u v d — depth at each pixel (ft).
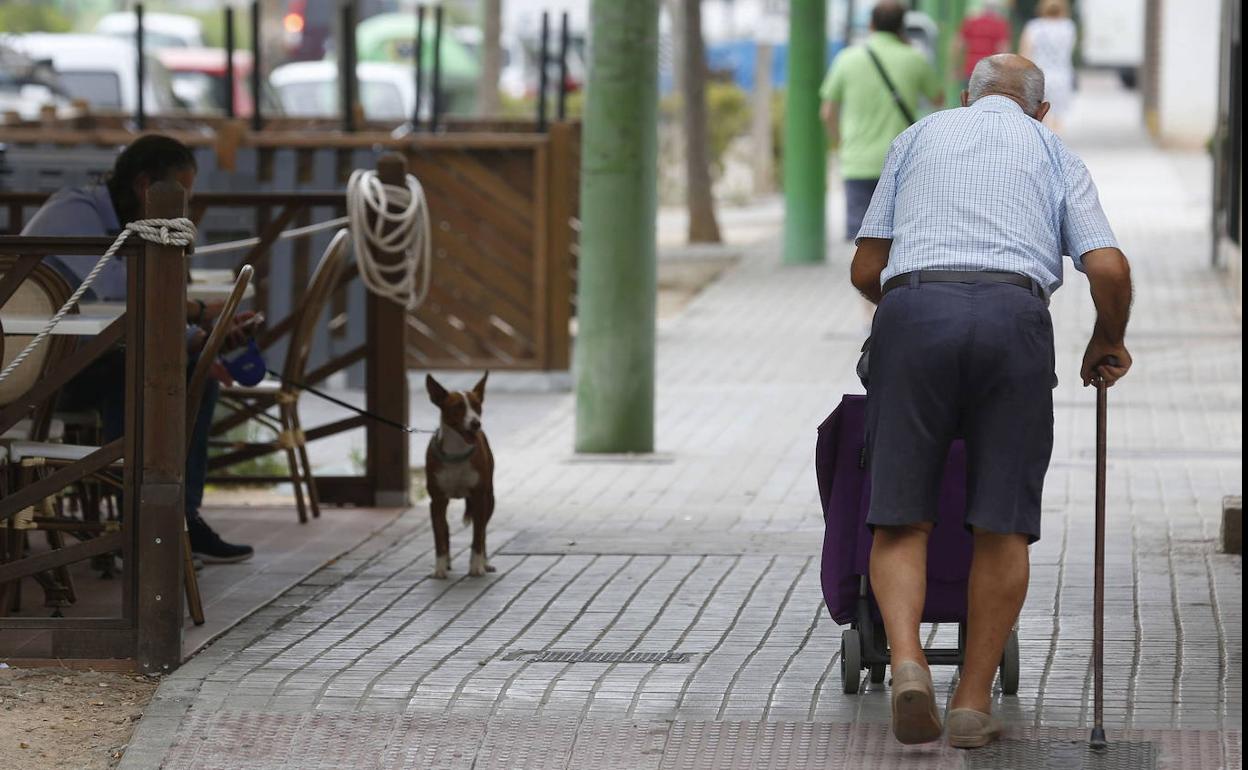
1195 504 77.15
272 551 71.31
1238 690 51.90
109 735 50.39
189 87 219.20
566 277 113.60
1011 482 47.09
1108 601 61.52
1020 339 46.80
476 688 53.26
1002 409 47.03
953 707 47.93
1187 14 269.44
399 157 79.46
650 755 48.26
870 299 50.96
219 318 60.44
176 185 54.13
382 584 66.13
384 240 78.07
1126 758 46.75
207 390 67.72
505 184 113.39
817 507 79.30
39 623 55.47
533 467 89.66
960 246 47.60
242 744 49.44
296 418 77.10
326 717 51.03
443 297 114.32
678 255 179.73
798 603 62.59
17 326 56.70
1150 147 277.03
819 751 48.08
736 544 71.82
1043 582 64.23
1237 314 130.93
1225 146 150.82
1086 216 48.11
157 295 54.24
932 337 46.83
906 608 47.14
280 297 109.29
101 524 59.98
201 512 78.95
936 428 47.32
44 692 53.42
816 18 169.99
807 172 171.12
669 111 250.57
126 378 55.06
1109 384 48.42
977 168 48.32
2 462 58.18
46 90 208.85
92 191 66.90
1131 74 465.47
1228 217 149.69
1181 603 61.16
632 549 71.20
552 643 58.13
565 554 70.54
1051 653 55.83
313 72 226.38
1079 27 483.51
